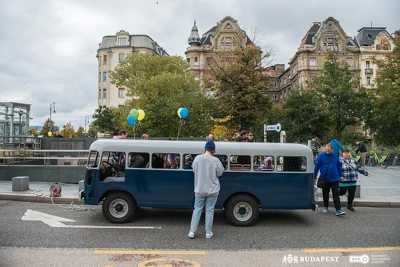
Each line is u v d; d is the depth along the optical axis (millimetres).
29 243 6141
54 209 9281
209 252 5758
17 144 20188
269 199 7727
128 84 39844
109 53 71938
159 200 7785
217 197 7262
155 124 30109
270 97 34750
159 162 7848
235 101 32844
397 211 9523
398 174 18609
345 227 7648
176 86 31750
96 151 7969
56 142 21875
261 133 41469
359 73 66000
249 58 33469
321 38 66000
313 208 7738
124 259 5355
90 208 9477
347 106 38094
